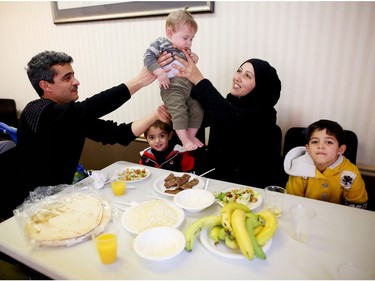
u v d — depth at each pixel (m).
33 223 0.94
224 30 1.92
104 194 1.23
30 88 2.96
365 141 1.74
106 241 0.79
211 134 1.76
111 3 2.21
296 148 1.45
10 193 1.35
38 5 2.57
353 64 1.65
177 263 0.80
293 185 1.44
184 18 1.36
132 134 1.60
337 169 1.33
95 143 2.70
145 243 0.85
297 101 1.86
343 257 0.83
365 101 1.67
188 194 1.18
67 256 0.83
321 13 1.64
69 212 1.01
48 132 1.27
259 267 0.79
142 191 1.26
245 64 1.52
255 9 1.79
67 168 1.41
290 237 0.92
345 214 1.05
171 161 1.82
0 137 2.51
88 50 2.50
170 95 1.45
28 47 2.81
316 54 1.72
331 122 1.36
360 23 1.57
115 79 2.47
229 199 1.11
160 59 1.40
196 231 0.87
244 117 1.44
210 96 1.37
